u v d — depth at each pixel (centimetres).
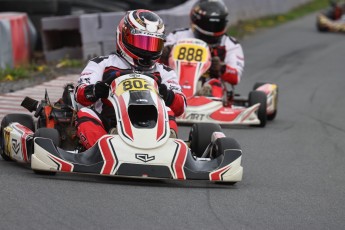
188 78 3716
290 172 2778
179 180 2439
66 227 1809
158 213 1988
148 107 2397
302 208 2192
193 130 2638
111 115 2494
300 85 5494
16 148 2500
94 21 5603
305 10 12469
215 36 3922
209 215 2014
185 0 7306
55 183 2228
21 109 3697
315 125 4000
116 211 1973
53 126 2648
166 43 4022
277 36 8538
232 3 8681
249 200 2231
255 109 3759
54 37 5694
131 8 7219
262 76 5819
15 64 5150
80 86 2509
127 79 2419
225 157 2356
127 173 2230
